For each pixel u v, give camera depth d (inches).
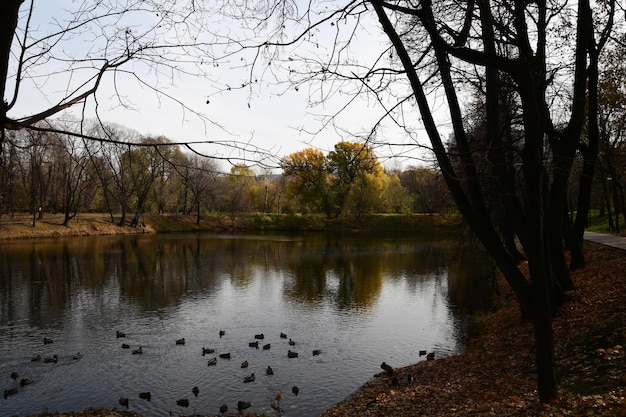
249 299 999.0
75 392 518.6
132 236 2532.0
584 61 497.4
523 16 303.3
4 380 551.5
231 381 550.0
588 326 475.5
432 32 256.4
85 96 179.2
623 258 748.6
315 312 885.2
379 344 685.3
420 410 394.3
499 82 381.1
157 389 526.9
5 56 155.7
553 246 609.0
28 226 2250.2
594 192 2106.3
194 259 1640.0
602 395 301.3
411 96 324.5
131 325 792.3
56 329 764.0
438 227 2920.8
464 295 1008.9
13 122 158.4
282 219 3137.3
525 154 266.5
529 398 336.8
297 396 506.6
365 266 1475.1
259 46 223.6
